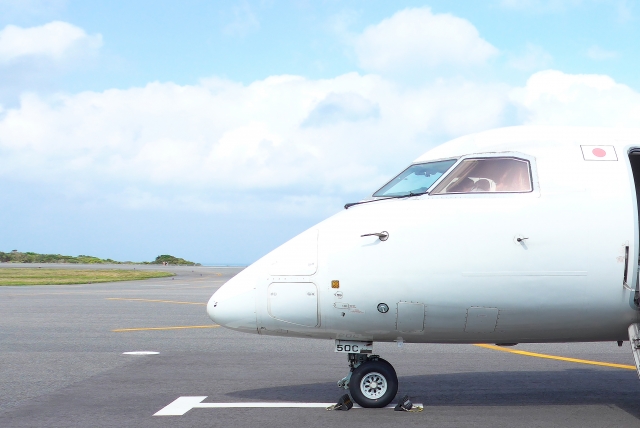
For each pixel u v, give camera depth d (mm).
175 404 7477
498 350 12203
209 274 57219
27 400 7688
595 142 7426
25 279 41094
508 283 6914
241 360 10805
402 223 7082
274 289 7113
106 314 18750
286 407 7316
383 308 6992
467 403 7562
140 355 11320
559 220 6961
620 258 6930
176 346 12492
